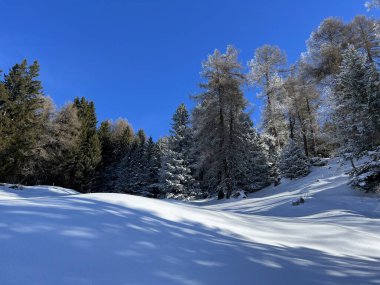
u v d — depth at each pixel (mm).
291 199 15680
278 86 30938
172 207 5801
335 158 25453
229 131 26609
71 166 38375
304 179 23328
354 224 8227
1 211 3330
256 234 5613
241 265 3178
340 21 27438
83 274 2277
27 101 30250
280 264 3498
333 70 25422
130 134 62531
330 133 19375
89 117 48344
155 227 4012
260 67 32188
